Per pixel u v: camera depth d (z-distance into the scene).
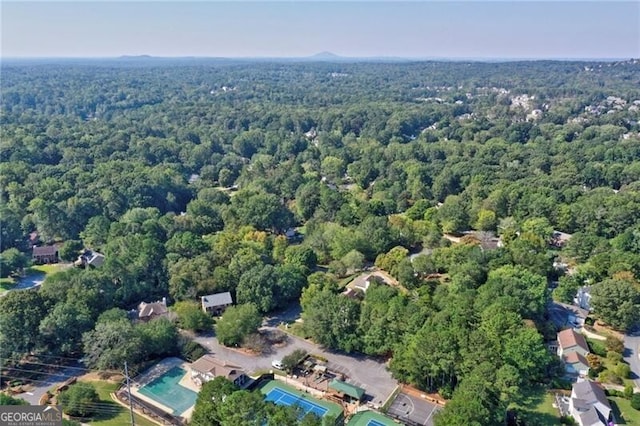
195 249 119.94
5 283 118.75
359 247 130.00
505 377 70.69
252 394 65.75
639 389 82.00
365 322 89.50
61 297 92.19
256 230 142.75
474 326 85.56
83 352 87.25
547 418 74.88
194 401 77.88
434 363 75.81
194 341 94.44
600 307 99.62
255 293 103.25
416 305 90.62
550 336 95.69
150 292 108.56
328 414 74.12
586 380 80.44
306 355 90.25
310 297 101.38
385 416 74.00
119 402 76.94
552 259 125.75
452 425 61.19
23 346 82.06
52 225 141.12
